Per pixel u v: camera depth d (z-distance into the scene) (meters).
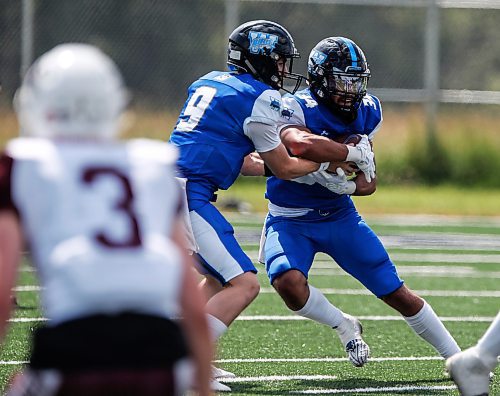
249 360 18.84
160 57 59.28
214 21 59.91
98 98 8.25
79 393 7.79
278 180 17.69
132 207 8.17
